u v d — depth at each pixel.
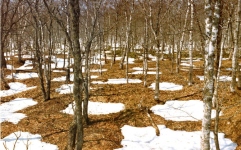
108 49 48.62
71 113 15.41
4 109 16.61
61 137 12.16
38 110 16.00
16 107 17.03
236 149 10.34
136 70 27.45
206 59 8.85
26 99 18.62
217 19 7.72
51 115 15.10
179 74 24.12
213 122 12.88
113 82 22.11
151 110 15.38
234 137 11.22
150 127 13.23
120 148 11.24
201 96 16.66
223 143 11.02
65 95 18.47
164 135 12.32
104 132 12.73
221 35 12.71
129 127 13.39
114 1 25.47
